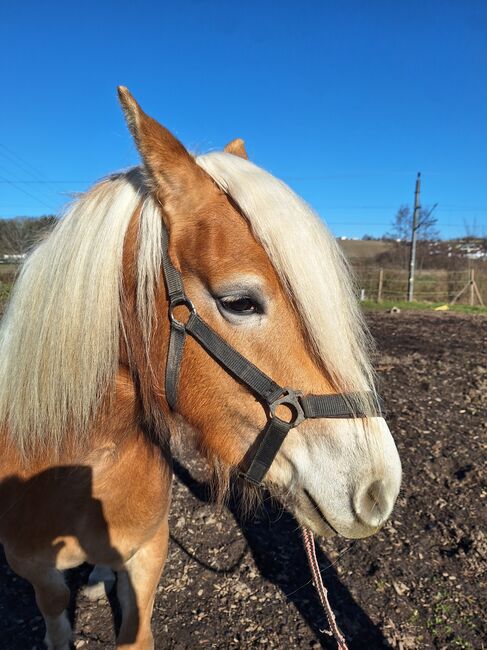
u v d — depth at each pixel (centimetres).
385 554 281
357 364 127
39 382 137
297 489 133
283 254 119
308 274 119
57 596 183
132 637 177
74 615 238
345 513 127
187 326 128
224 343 126
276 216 122
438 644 223
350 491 127
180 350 131
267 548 288
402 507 326
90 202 139
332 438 128
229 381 130
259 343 125
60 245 137
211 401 133
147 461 160
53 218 153
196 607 244
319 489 128
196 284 127
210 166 134
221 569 271
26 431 143
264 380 125
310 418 128
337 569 271
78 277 132
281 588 256
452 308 1612
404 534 298
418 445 416
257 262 121
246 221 124
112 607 243
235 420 133
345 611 241
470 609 242
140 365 138
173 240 127
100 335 133
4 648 220
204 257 123
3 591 254
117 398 147
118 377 145
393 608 243
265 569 271
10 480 154
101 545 163
